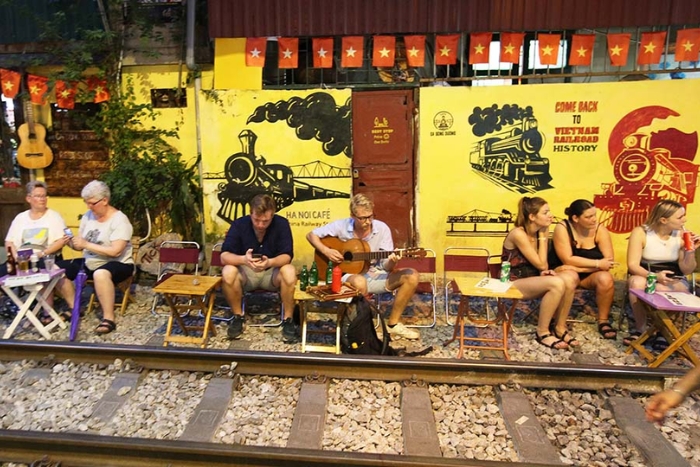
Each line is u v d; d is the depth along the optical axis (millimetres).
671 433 3709
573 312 6164
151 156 7516
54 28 7289
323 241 5547
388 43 6676
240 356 4477
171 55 7395
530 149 6832
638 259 5312
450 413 3986
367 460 3229
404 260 5621
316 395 4117
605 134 6719
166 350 4559
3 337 5336
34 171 7789
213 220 7305
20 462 3428
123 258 5898
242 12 6848
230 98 7066
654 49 6406
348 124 7023
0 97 7828
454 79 6809
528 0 6516
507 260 5656
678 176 6688
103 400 4113
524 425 3771
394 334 5438
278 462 3297
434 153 6957
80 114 7602
